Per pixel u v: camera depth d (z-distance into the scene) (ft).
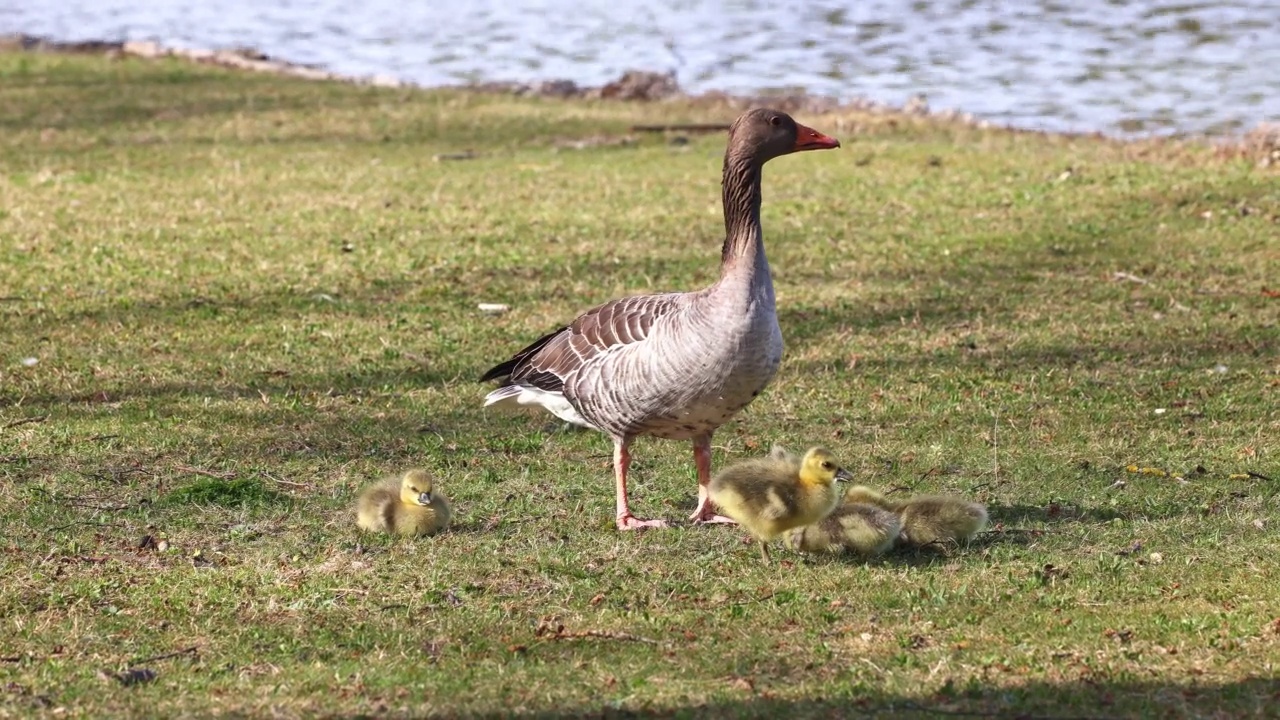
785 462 32.73
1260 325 52.70
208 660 27.50
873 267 62.34
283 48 141.08
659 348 33.04
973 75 116.67
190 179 80.74
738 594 30.78
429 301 57.88
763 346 32.76
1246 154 81.56
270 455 40.86
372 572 32.12
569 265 62.95
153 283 59.77
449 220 71.15
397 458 40.78
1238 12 143.02
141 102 105.40
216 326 54.03
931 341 51.83
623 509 35.37
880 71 119.75
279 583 31.42
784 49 132.16
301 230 69.10
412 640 28.45
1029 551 33.12
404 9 168.96
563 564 32.63
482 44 141.08
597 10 162.09
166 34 152.15
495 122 98.68
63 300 57.11
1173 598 29.94
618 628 28.99
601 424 34.83
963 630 28.55
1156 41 129.49
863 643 28.04
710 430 34.53
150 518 35.78
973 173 79.66
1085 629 28.35
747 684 26.08
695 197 75.72
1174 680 25.82
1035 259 62.95
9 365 48.98
